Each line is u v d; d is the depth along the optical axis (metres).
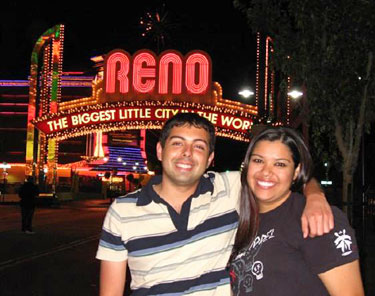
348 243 2.38
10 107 55.69
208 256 2.85
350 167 5.56
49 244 13.73
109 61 30.16
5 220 22.05
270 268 2.53
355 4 5.18
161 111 28.78
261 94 20.38
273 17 5.77
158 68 29.64
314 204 2.52
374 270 8.49
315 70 5.32
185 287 2.78
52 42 31.17
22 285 8.34
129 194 2.98
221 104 28.80
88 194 47.16
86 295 7.71
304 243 2.47
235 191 3.06
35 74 31.00
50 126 29.88
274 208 2.70
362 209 6.08
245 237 2.69
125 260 2.91
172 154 2.94
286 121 11.15
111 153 54.59
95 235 16.41
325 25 5.29
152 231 2.83
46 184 34.31
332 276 2.38
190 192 2.98
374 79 5.32
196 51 29.45
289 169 2.69
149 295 2.79
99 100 30.23
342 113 5.51
